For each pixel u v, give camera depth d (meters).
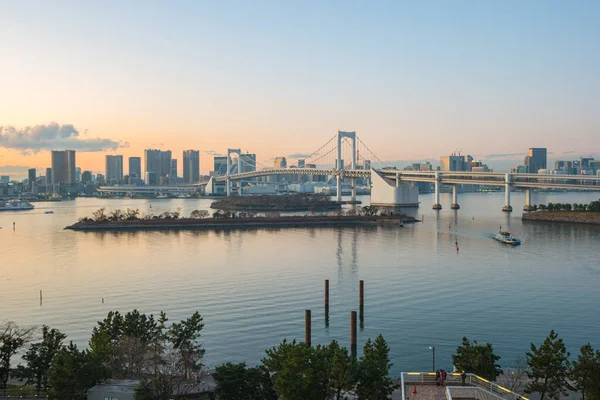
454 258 194.00
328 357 74.75
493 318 118.25
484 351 75.62
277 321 117.38
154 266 182.12
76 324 116.31
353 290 144.25
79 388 69.00
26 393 79.56
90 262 191.25
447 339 105.44
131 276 164.88
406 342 104.00
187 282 155.38
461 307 126.75
